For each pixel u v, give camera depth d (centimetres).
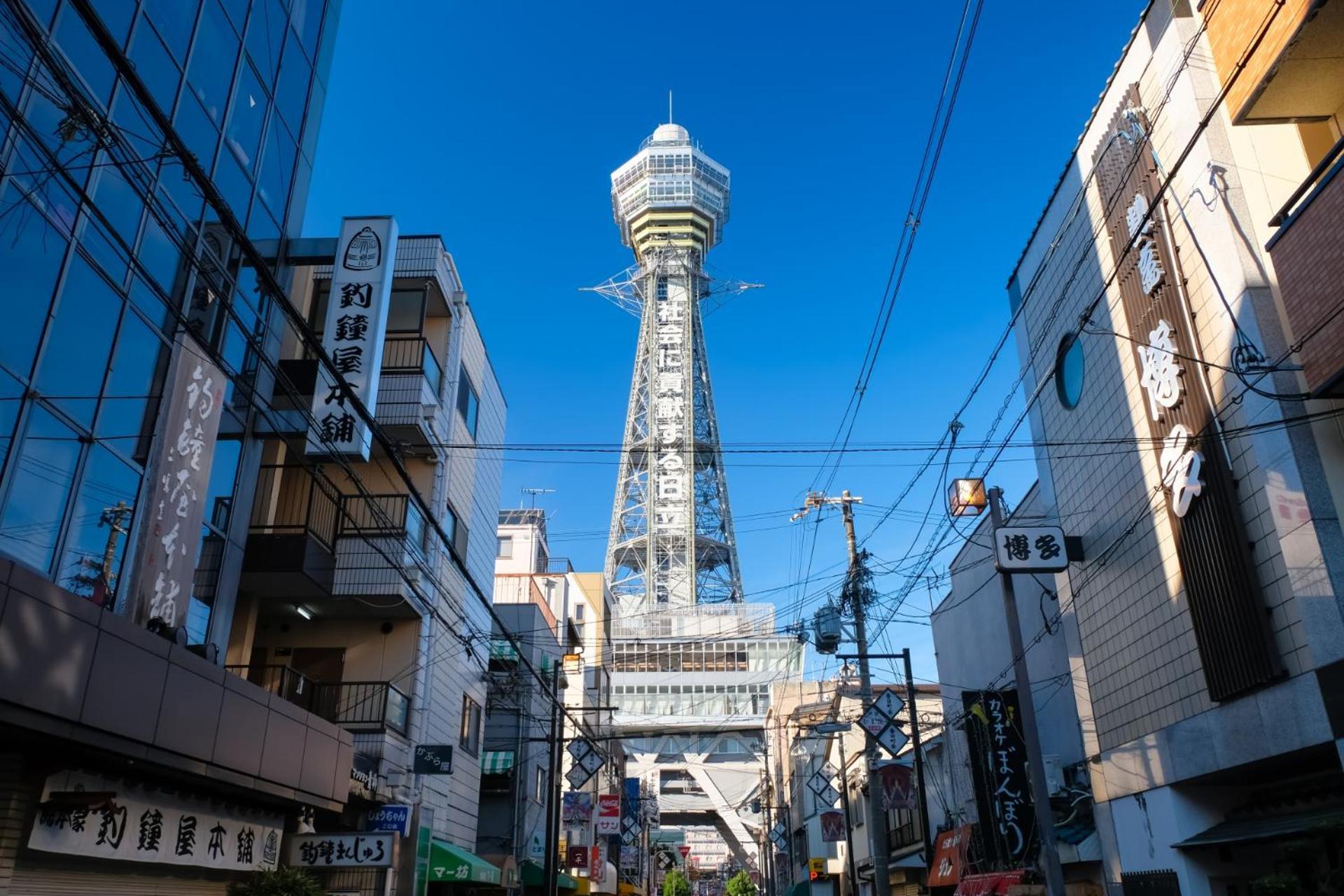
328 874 1902
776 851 6994
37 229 1141
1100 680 2078
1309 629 1367
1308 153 1566
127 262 1331
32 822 1088
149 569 1309
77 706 1073
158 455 1349
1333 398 1307
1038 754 1680
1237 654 1533
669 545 13700
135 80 753
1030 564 1933
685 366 15350
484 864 2502
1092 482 2105
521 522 7856
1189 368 1667
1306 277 1304
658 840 10238
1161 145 1769
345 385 1188
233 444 1734
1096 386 2062
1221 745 1598
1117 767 1978
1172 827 1755
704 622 11794
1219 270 1584
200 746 1319
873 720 2336
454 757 2612
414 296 2497
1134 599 1912
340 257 1867
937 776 3247
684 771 11906
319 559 2098
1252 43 1436
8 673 971
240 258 1728
